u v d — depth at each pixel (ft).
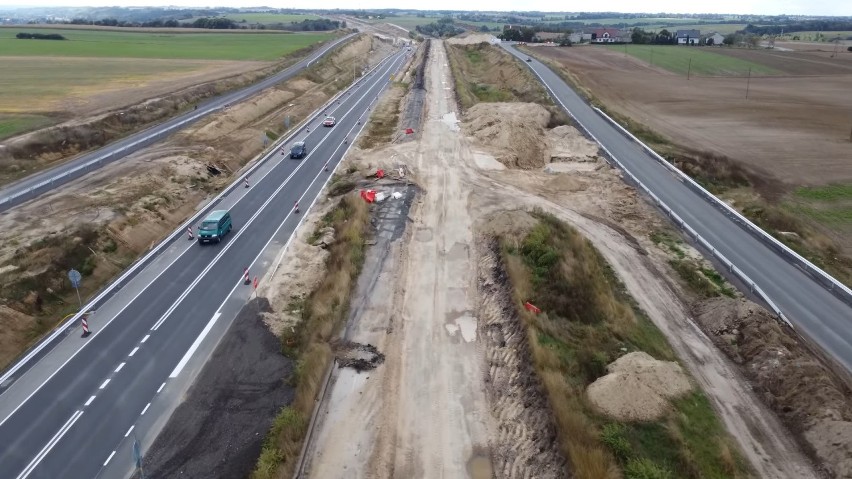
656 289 88.63
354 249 96.22
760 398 64.90
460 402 64.28
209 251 101.81
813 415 59.67
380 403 64.13
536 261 90.68
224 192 130.31
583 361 68.08
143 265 96.27
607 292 84.69
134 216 111.14
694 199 122.93
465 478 54.34
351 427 60.64
